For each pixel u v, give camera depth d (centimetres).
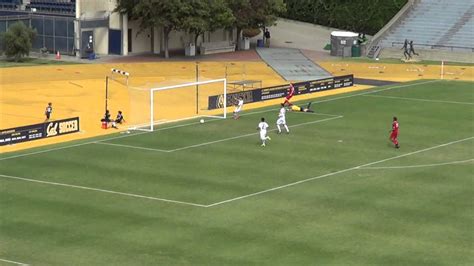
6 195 9588
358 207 9281
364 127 13725
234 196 9669
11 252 7819
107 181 10225
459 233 8438
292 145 12338
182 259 7650
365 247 8006
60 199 9456
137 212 9019
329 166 11138
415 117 14662
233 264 7538
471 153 12000
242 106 15375
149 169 10819
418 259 7719
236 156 11600
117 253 7794
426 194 9825
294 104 15650
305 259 7675
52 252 7819
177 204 9325
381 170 10944
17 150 11794
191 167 10962
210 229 8481
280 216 8925
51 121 13025
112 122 13475
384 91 17388
